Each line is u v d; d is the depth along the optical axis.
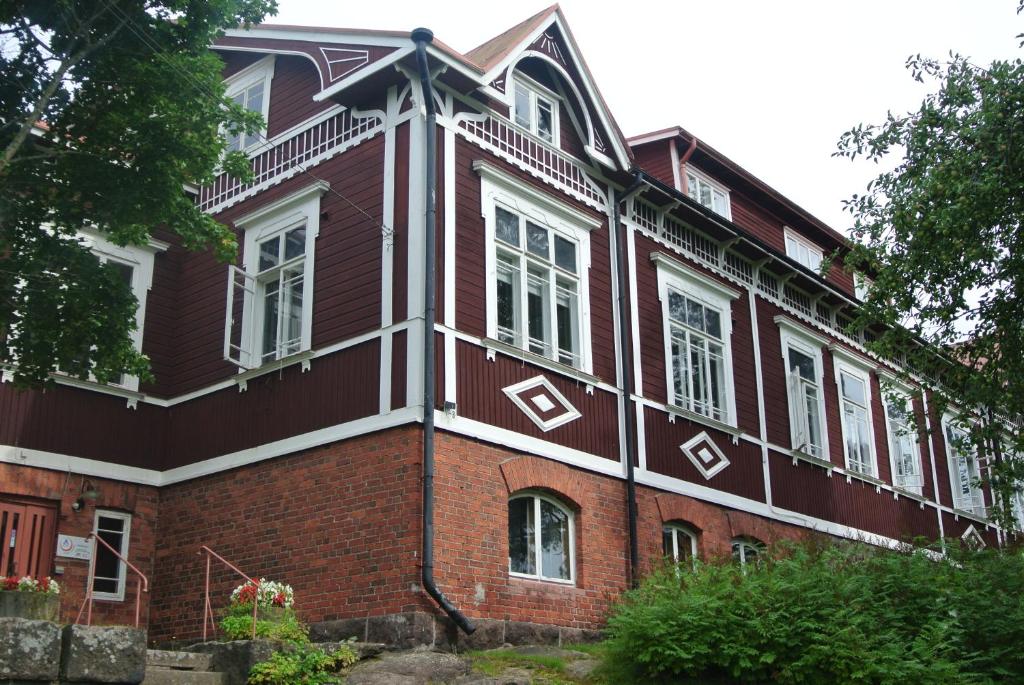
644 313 18.02
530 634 13.98
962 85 14.50
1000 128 13.95
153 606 15.95
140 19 12.84
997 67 14.18
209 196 17.72
